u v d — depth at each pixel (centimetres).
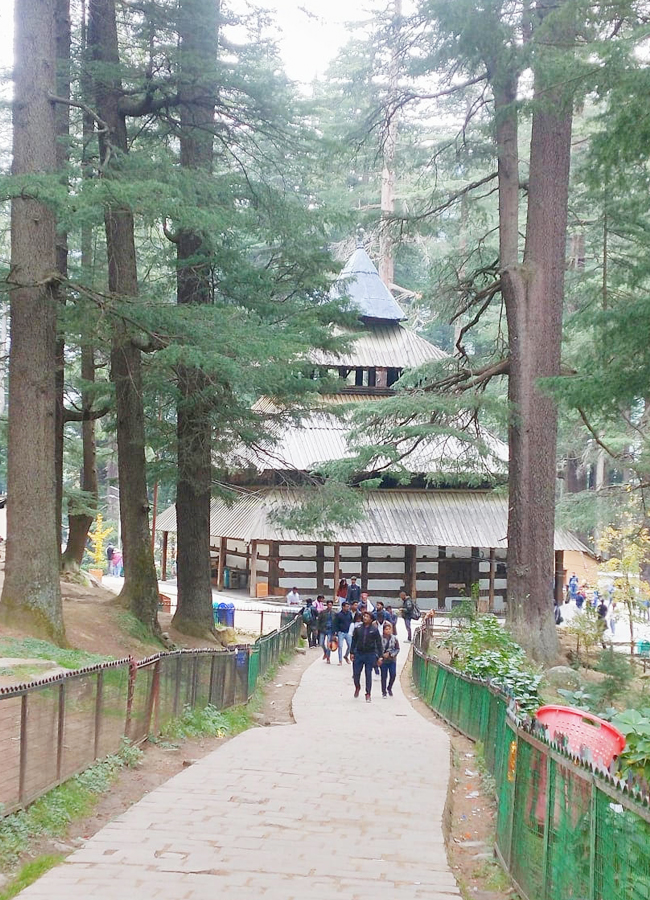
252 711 1753
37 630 1571
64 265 2208
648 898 433
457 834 899
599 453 4788
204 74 2002
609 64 1230
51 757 851
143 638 1970
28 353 1612
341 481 2523
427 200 2900
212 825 809
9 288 1577
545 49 1819
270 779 1014
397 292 6569
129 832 780
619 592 3203
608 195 2347
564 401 1423
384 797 956
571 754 581
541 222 2497
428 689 1945
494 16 2044
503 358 2780
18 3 1616
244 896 631
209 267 2214
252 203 2223
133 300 1616
